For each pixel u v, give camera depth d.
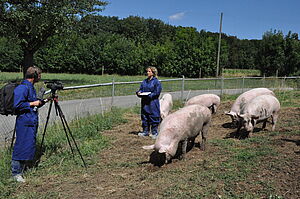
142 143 6.18
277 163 4.33
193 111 5.03
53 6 17.61
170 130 4.60
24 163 4.50
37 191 3.92
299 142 5.46
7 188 3.99
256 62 36.41
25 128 4.20
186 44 37.88
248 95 8.07
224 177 3.98
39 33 18.03
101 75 40.31
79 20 20.02
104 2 20.56
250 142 5.82
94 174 4.50
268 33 35.16
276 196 3.34
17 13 16.02
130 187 3.90
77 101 10.98
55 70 43.47
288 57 33.41
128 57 40.66
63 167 4.79
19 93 4.10
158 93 6.51
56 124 6.89
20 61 42.38
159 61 40.12
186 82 16.67
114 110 9.38
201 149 5.50
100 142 6.16
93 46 41.66
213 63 37.88
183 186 3.77
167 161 4.64
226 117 9.14
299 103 11.39
